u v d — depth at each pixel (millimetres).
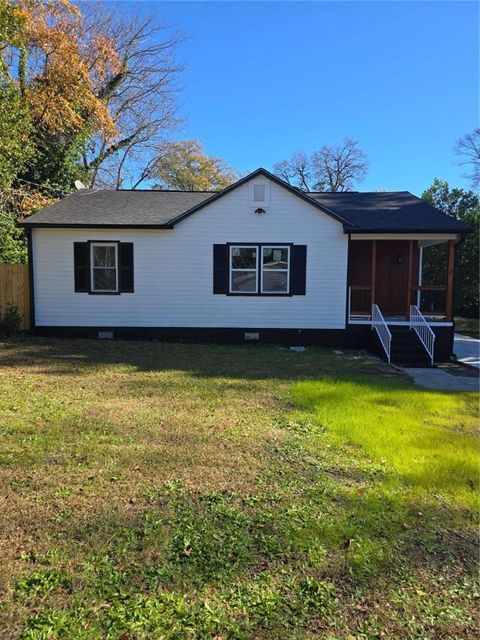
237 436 5117
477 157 29234
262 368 9344
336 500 3686
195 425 5480
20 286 13484
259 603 2520
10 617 2383
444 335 12188
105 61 23281
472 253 24078
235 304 13266
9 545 3000
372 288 13117
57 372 8461
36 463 4266
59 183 20109
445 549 3094
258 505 3574
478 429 5664
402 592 2656
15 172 15969
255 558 2918
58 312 13375
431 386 8570
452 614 2490
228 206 13016
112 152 26500
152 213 13734
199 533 3166
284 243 13023
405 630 2369
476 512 3592
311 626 2371
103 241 13141
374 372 9648
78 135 20484
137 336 13391
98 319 13391
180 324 13344
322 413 6055
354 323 13141
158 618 2389
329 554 2984
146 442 4875
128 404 6367
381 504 3637
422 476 4145
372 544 3094
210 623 2365
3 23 12656
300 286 13133
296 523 3318
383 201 15062
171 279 13227
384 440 5074
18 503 3529
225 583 2680
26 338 12781
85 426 5348
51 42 19203
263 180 12914
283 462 4426
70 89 19797
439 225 12391
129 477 4016
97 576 2711
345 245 12945
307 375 8727
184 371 8797
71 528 3201
